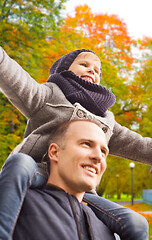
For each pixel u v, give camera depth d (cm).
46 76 855
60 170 131
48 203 121
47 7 932
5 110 793
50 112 164
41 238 110
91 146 134
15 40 857
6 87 153
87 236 123
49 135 160
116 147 196
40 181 129
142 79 1438
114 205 148
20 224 113
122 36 1324
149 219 1055
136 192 3173
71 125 139
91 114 171
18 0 893
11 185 109
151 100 1366
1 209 103
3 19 876
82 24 1257
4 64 146
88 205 154
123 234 135
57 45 943
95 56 203
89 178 129
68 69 198
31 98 160
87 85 175
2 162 753
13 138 761
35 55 868
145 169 2139
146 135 1323
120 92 1328
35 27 909
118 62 1356
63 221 118
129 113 1355
